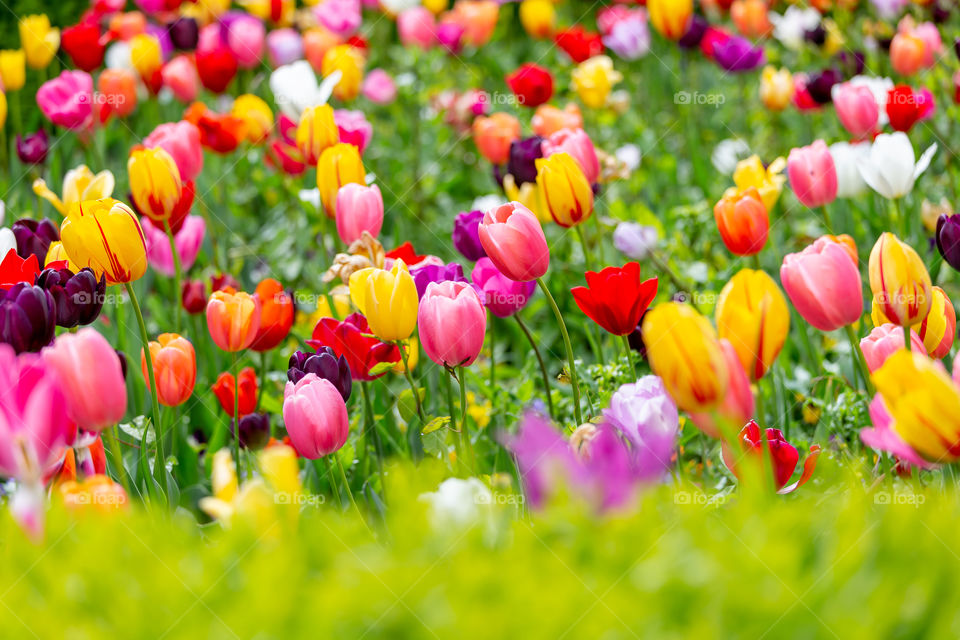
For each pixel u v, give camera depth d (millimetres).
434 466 2740
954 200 5609
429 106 7289
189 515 2898
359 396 4145
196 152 4520
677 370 2205
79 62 6426
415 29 7793
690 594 1650
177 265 3982
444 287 2920
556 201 3500
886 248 2602
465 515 1985
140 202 3850
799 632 1607
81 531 1981
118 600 1729
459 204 7094
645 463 2324
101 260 3018
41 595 1866
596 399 3650
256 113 5617
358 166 4043
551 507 1975
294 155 4977
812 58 7762
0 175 6688
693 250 5496
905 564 1756
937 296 2867
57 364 2307
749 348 2451
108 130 7480
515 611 1605
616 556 1781
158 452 3070
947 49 6723
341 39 7680
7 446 2061
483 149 5539
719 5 8008
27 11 8125
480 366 4621
